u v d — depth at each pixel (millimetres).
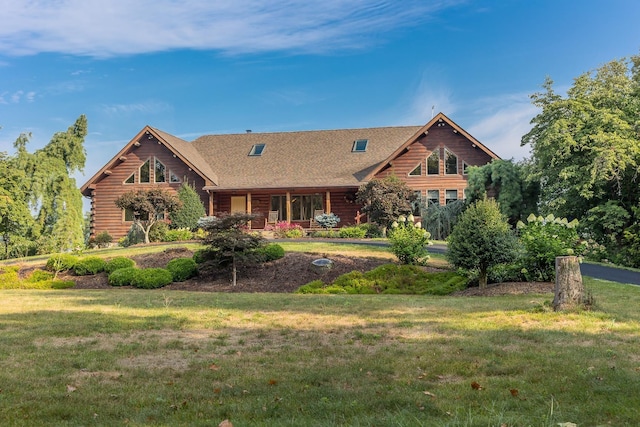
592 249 20766
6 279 17625
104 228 33469
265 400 4934
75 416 4566
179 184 33219
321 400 4867
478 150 30859
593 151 21047
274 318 9594
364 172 31953
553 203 22609
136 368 6133
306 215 33406
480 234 13734
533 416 4352
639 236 19750
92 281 18109
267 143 36500
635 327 7910
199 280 17375
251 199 33938
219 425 4273
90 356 6707
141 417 4500
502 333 7691
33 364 6316
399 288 14930
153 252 21422
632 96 23188
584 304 9344
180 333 8258
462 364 6055
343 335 7949
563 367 5793
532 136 24922
